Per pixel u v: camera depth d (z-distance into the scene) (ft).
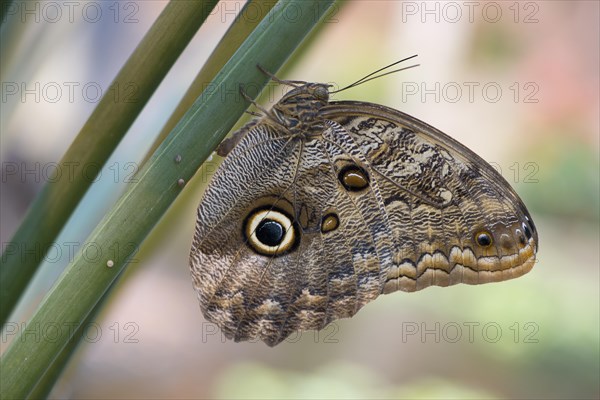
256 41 1.42
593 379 3.19
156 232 1.56
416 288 1.66
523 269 1.63
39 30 1.64
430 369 3.37
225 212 1.60
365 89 3.52
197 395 3.29
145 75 1.47
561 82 3.62
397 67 3.36
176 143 1.41
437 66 3.19
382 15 3.52
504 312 3.39
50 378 1.48
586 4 3.58
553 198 3.73
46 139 2.16
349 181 1.65
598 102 3.66
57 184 1.49
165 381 3.34
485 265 1.64
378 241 1.66
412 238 1.65
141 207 1.40
